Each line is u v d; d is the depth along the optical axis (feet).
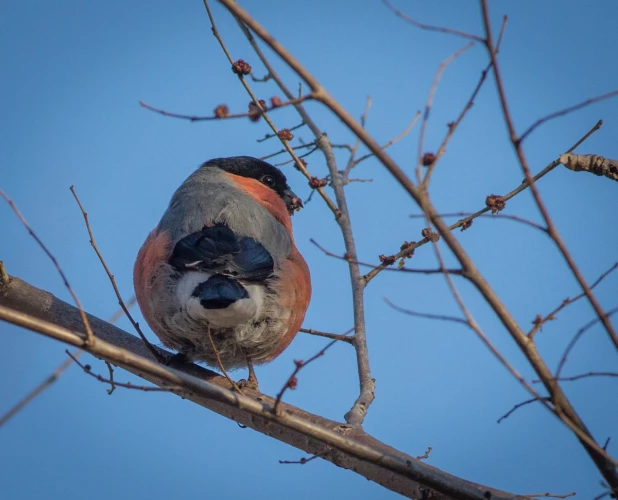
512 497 21.67
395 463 20.44
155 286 31.07
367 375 28.37
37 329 18.71
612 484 19.94
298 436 26.23
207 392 20.21
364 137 17.98
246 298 29.45
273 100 18.44
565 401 19.99
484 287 19.35
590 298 19.72
